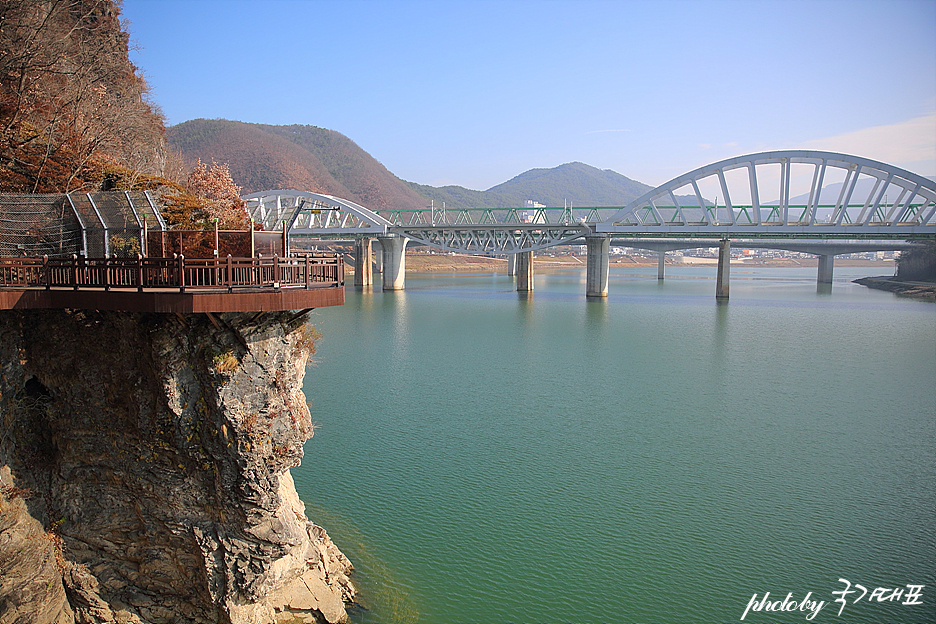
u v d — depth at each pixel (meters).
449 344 70.06
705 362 62.06
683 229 122.31
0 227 21.00
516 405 44.56
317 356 61.88
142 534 19.02
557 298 128.75
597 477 31.89
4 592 17.62
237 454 17.44
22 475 19.08
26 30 32.31
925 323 92.88
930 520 27.95
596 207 136.25
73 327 19.25
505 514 27.89
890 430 40.19
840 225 118.06
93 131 33.91
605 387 50.88
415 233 141.88
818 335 80.38
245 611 18.64
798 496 30.11
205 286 17.62
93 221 21.58
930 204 116.75
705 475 32.41
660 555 25.06
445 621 21.05
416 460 33.53
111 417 18.95
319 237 155.12
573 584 23.16
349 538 25.66
